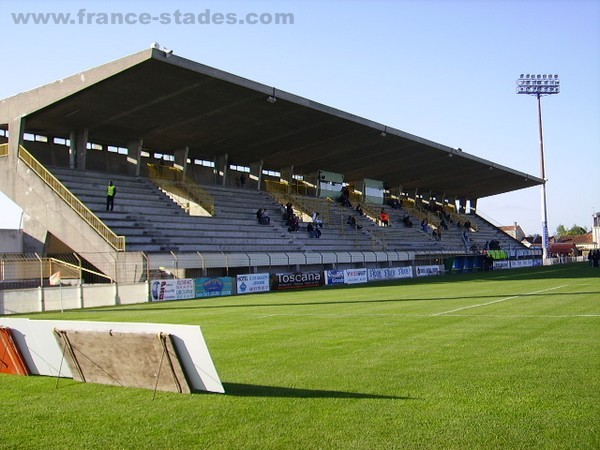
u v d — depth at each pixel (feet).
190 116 118.62
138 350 25.71
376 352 35.50
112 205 114.62
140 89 101.55
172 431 20.80
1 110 114.73
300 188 185.57
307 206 173.88
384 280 137.59
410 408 22.68
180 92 104.37
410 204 229.86
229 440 19.65
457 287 98.53
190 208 137.90
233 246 128.16
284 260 121.90
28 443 20.10
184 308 75.00
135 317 63.05
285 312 64.08
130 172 135.03
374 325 49.19
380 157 170.40
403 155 170.30
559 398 23.48
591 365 29.60
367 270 135.85
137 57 89.92
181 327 24.21
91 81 97.04
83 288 85.56
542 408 22.16
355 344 38.99
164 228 120.57
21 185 112.06
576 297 70.28
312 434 19.94
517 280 114.32
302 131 136.05
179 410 23.27
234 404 23.98
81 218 102.83
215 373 24.38
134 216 118.11
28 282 93.09
